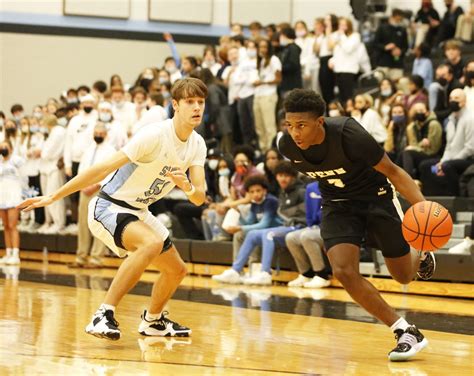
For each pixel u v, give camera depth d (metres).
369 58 16.62
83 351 5.61
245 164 12.54
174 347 5.86
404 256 5.84
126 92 15.86
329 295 9.88
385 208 5.73
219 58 16.47
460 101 11.34
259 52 14.58
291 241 10.94
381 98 13.98
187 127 5.77
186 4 21.80
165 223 13.55
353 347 6.04
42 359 5.29
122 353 5.56
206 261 12.66
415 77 12.93
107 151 13.08
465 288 9.68
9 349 5.66
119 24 21.38
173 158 5.82
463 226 10.72
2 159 15.12
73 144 14.20
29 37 20.80
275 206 11.62
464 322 7.61
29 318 7.29
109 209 5.92
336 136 5.37
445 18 16.53
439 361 5.53
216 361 5.32
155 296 6.32
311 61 16.11
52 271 13.19
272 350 5.82
